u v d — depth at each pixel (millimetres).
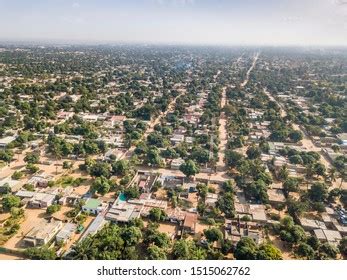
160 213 109875
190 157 160875
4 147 166250
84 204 115250
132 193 121250
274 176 149250
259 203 124750
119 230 96250
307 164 156875
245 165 145375
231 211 114000
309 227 109688
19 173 136375
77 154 162250
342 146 188250
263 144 177750
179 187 130750
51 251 88812
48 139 173125
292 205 118125
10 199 110125
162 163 155125
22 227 103812
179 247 88938
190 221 107562
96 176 137875
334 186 144125
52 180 133000
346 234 108562
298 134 194500
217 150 173500
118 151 167125
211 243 98188
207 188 130375
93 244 88812
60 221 105250
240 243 92250
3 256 91125
